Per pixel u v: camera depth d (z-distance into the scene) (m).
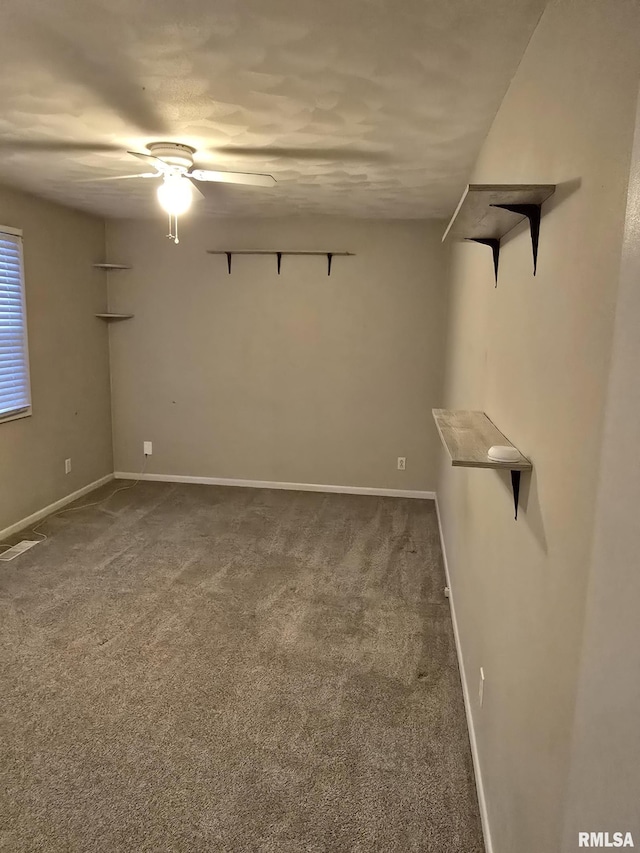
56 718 2.27
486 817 1.78
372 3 1.49
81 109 2.29
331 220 4.83
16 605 3.12
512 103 1.91
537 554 1.30
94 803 1.88
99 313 5.10
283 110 2.27
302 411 5.18
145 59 1.84
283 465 5.30
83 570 3.56
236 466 5.36
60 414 4.59
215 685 2.49
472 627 2.33
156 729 2.22
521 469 1.42
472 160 2.95
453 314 4.06
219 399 5.27
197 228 5.00
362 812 1.88
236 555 3.84
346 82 2.00
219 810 1.87
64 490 4.71
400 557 3.87
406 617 3.10
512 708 1.50
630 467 0.75
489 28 1.60
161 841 1.76
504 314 1.92
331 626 2.99
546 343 1.30
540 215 1.42
